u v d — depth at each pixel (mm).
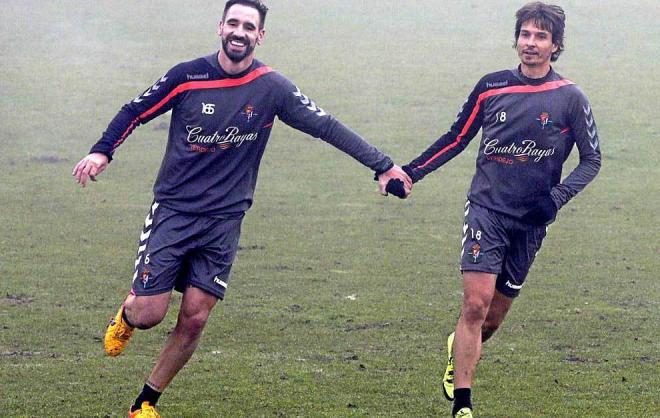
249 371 15391
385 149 39312
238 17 11469
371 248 25875
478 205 12500
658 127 42250
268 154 38688
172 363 11898
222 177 11742
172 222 11734
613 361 16172
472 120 12664
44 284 21656
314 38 58000
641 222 29156
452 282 22328
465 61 53750
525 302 20359
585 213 30234
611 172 35844
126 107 11672
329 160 38031
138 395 12945
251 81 11672
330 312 19484
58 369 15414
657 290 21578
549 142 12281
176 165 11711
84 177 11398
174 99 11617
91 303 20031
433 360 16141
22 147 38938
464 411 11938
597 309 19828
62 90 47406
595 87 48406
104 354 16359
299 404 13727
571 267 23781
